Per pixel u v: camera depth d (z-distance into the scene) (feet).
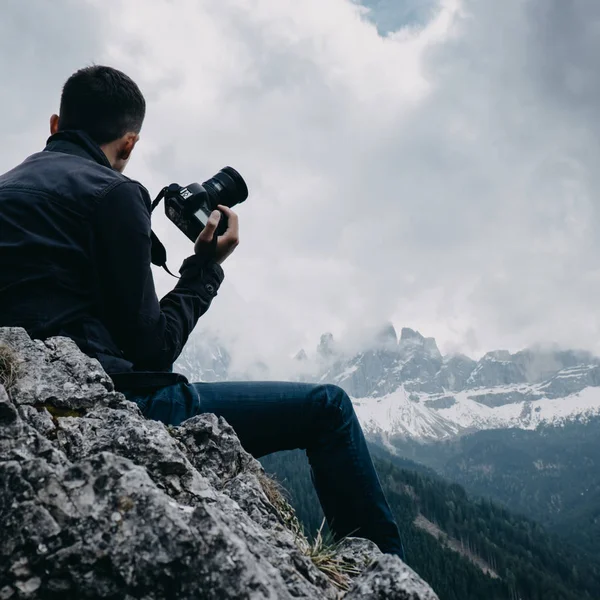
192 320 11.35
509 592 429.79
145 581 5.82
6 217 9.86
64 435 8.16
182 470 8.01
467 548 537.24
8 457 6.85
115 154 11.98
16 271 9.68
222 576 5.87
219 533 6.07
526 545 607.37
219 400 10.36
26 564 5.93
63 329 9.75
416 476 650.43
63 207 9.96
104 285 10.03
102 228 10.00
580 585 554.87
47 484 6.27
